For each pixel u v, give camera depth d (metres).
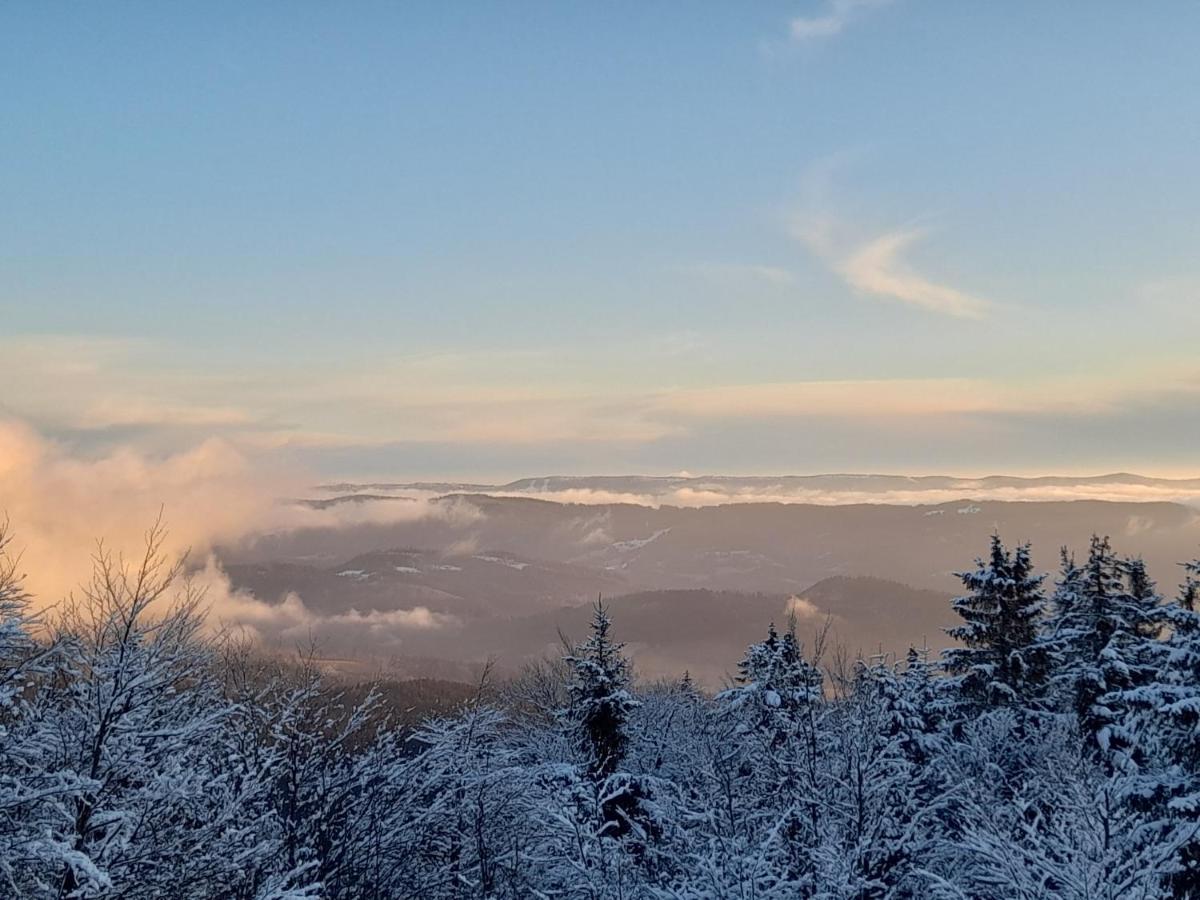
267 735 14.43
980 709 27.53
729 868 13.66
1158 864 14.35
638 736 25.12
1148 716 19.69
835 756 16.55
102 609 10.74
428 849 15.95
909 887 15.01
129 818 10.05
